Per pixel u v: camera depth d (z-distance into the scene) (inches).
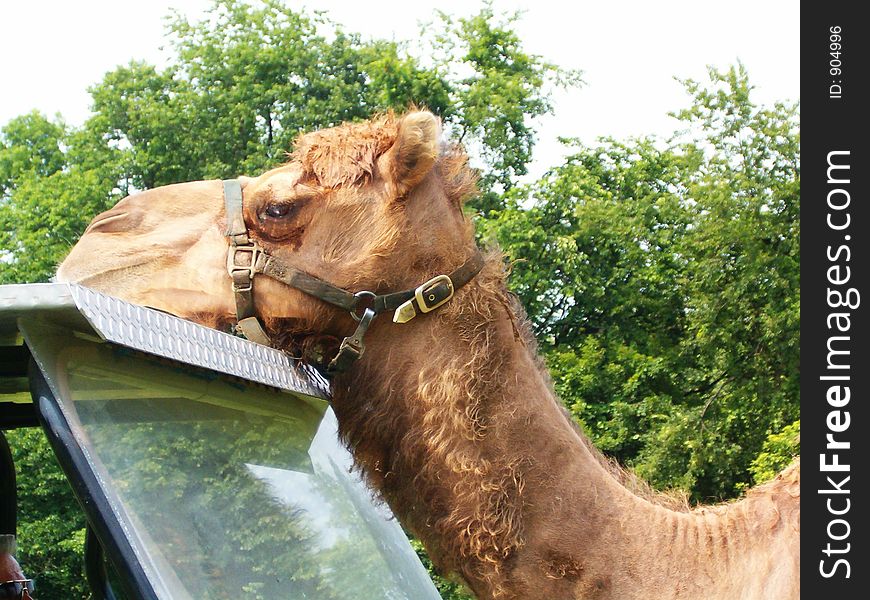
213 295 73.2
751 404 391.5
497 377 72.4
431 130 72.6
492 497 70.4
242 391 70.5
